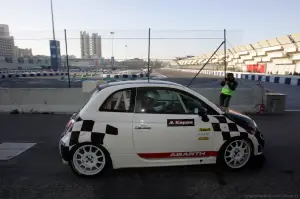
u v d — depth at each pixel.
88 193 3.04
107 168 3.68
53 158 4.24
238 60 42.53
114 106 3.43
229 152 3.61
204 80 24.86
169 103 3.54
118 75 20.97
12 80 25.75
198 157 3.53
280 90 15.62
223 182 3.30
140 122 3.36
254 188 3.14
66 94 8.70
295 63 27.20
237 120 3.63
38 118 7.57
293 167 3.79
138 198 2.92
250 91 8.62
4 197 2.96
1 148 4.79
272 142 5.08
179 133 3.41
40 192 3.07
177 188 3.15
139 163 3.44
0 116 7.88
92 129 3.31
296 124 6.73
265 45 32.41
